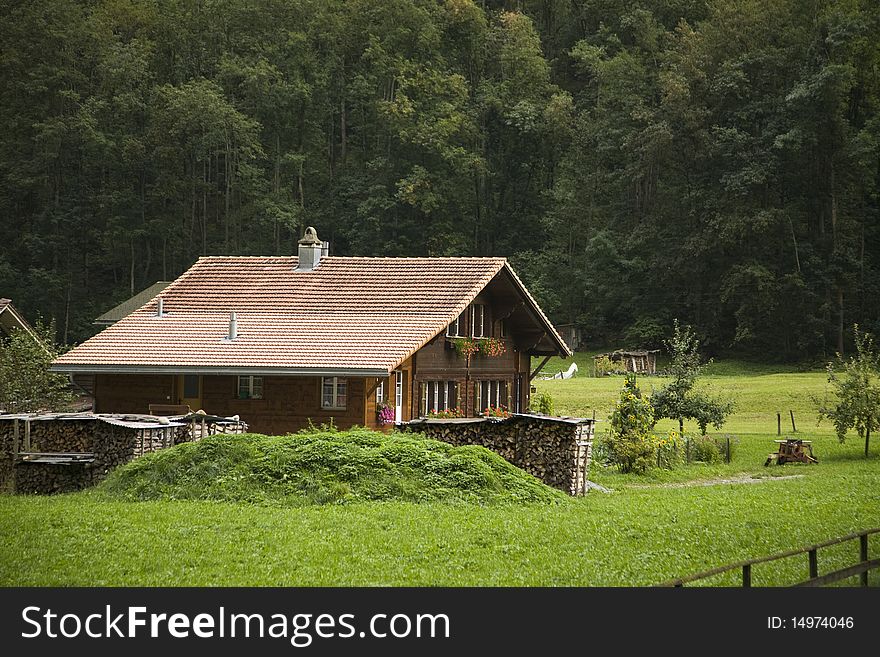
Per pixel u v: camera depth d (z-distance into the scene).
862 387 80.69
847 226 194.62
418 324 74.62
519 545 38.06
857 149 184.88
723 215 190.75
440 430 57.97
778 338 191.25
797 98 187.12
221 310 82.06
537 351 90.06
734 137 194.38
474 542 38.34
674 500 52.22
